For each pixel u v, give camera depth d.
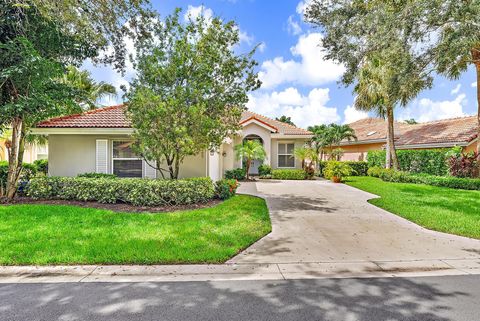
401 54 9.55
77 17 9.39
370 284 4.17
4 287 4.02
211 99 9.88
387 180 17.72
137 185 9.27
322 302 3.63
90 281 4.22
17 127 9.95
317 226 7.33
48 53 10.35
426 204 9.97
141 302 3.61
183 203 9.46
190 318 3.24
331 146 26.11
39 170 17.30
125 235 6.05
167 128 9.03
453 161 15.30
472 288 4.05
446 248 5.70
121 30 10.42
